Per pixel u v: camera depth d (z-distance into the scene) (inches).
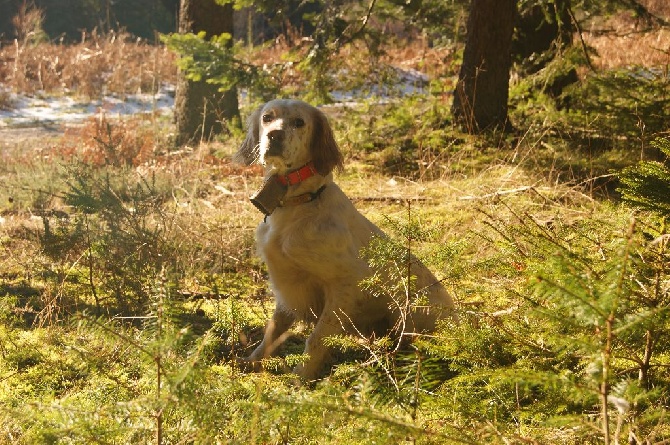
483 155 483.8
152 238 307.4
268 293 296.4
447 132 520.1
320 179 237.0
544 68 537.0
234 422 128.7
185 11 632.4
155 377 130.0
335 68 558.6
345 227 235.0
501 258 195.9
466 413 145.4
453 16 576.7
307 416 129.3
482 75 518.3
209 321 264.7
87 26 1366.9
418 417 148.9
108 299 278.8
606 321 116.3
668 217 172.7
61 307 264.2
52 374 214.2
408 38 1029.8
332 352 245.9
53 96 914.1
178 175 486.0
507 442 127.8
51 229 343.3
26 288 296.4
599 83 490.0
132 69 1014.4
